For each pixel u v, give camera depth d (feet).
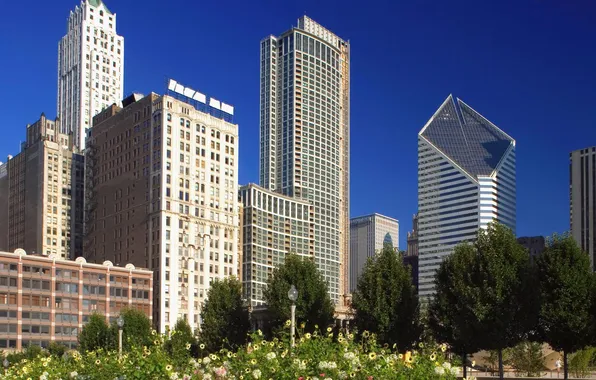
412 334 188.55
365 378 69.15
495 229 176.76
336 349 78.74
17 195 652.89
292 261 224.33
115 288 472.85
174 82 563.48
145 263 522.06
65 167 633.20
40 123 651.66
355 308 199.72
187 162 542.57
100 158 599.57
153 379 81.87
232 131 589.73
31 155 638.53
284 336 92.63
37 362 110.22
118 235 558.56
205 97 588.09
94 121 616.80
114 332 313.12
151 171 533.96
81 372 97.91
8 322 408.05
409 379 69.92
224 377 78.59
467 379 76.38
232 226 570.46
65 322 437.58
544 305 175.63
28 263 426.10
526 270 168.35
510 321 164.86
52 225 611.88
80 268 453.58
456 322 172.24
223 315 251.39
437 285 196.44
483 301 166.20
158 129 534.37
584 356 242.99
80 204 637.71
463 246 185.37
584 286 175.11
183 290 517.14
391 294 188.85
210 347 244.83
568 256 180.65
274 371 72.33
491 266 168.25
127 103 593.42
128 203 553.64
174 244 518.37
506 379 202.39
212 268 544.21
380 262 196.24
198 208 543.39
